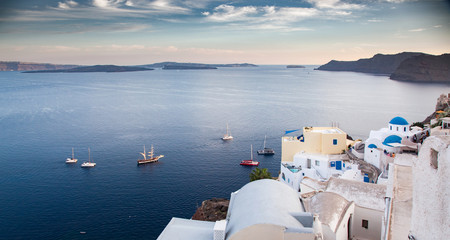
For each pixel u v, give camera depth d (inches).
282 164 2694.4
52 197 3959.2
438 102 4252.0
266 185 1307.8
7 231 3174.2
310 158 2586.1
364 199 1472.7
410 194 1025.5
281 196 1211.2
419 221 709.9
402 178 1120.8
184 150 5816.9
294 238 984.3
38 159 5388.8
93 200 3850.9
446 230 611.8
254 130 7268.7
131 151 5782.5
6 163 5196.9
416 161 723.4
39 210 3617.1
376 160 2373.3
